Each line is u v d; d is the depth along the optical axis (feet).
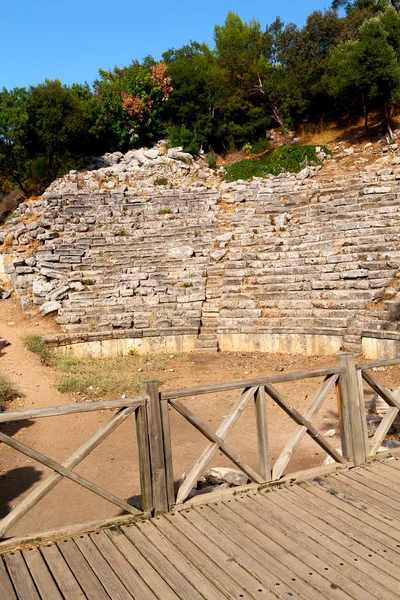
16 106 120.78
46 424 37.09
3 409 40.60
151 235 86.43
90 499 24.64
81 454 15.84
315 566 13.78
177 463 28.68
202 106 144.46
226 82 141.59
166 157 127.34
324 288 62.34
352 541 14.98
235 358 58.70
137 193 102.42
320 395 20.13
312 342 57.88
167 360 59.41
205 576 13.51
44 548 15.08
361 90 116.88
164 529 16.05
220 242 79.77
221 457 29.48
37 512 23.50
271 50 149.38
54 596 12.69
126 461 29.58
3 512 23.47
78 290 73.05
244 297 66.69
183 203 96.89
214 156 132.77
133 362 58.70
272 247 74.33
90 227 90.79
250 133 140.67
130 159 130.11
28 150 123.24
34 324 67.56
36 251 81.56
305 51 141.49
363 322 54.34
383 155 108.47
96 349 62.64
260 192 96.78
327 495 18.11
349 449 20.71
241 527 16.01
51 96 123.03
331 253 67.10
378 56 110.32
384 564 13.76
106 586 13.11
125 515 16.57
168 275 73.72
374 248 63.62
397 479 19.24
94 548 15.03
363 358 52.31
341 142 122.62
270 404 40.29
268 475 18.88
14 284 79.71
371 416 29.94
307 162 113.09
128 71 148.25
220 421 36.45
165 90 145.18
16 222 96.17
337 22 144.25
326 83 132.57
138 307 67.62
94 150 138.72
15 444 14.85
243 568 13.79
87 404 15.74
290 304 62.69
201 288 69.46
